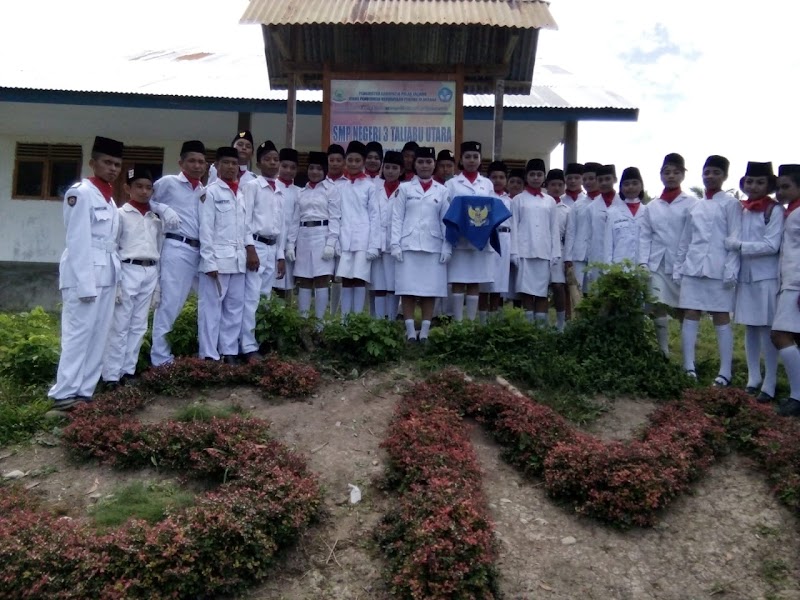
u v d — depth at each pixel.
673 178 6.65
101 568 3.42
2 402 5.43
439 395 5.39
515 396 5.36
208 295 6.03
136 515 3.99
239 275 6.18
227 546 3.63
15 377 5.95
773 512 4.37
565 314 7.91
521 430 4.83
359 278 6.90
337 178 7.13
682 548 4.09
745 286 6.08
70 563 3.45
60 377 5.28
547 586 3.75
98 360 5.43
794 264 5.62
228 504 3.82
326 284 7.23
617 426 5.35
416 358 6.37
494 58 8.78
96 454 4.65
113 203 5.60
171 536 3.59
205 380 5.68
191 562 3.51
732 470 4.82
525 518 4.27
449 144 8.19
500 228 7.35
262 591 3.65
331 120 8.21
